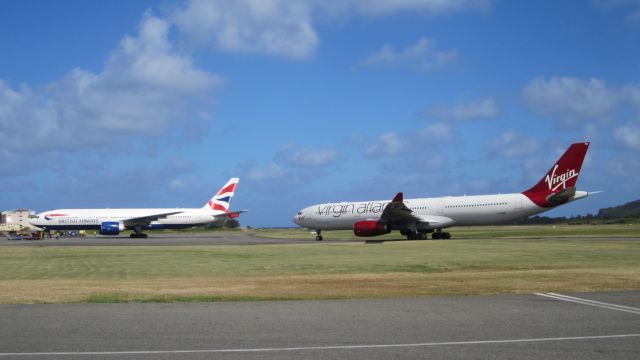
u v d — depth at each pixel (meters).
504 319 11.54
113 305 13.73
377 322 11.27
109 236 92.94
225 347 9.16
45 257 36.78
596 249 35.25
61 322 11.41
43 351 8.91
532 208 50.97
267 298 14.86
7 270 26.84
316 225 61.03
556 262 26.50
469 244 43.34
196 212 83.19
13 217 183.62
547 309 12.78
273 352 8.80
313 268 25.92
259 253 37.88
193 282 19.48
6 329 10.70
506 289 16.39
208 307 13.34
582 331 10.30
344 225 59.81
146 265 29.17
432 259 29.72
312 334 10.15
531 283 17.73
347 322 11.29
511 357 8.41
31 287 17.88
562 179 49.69
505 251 34.59
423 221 53.94
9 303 14.11
